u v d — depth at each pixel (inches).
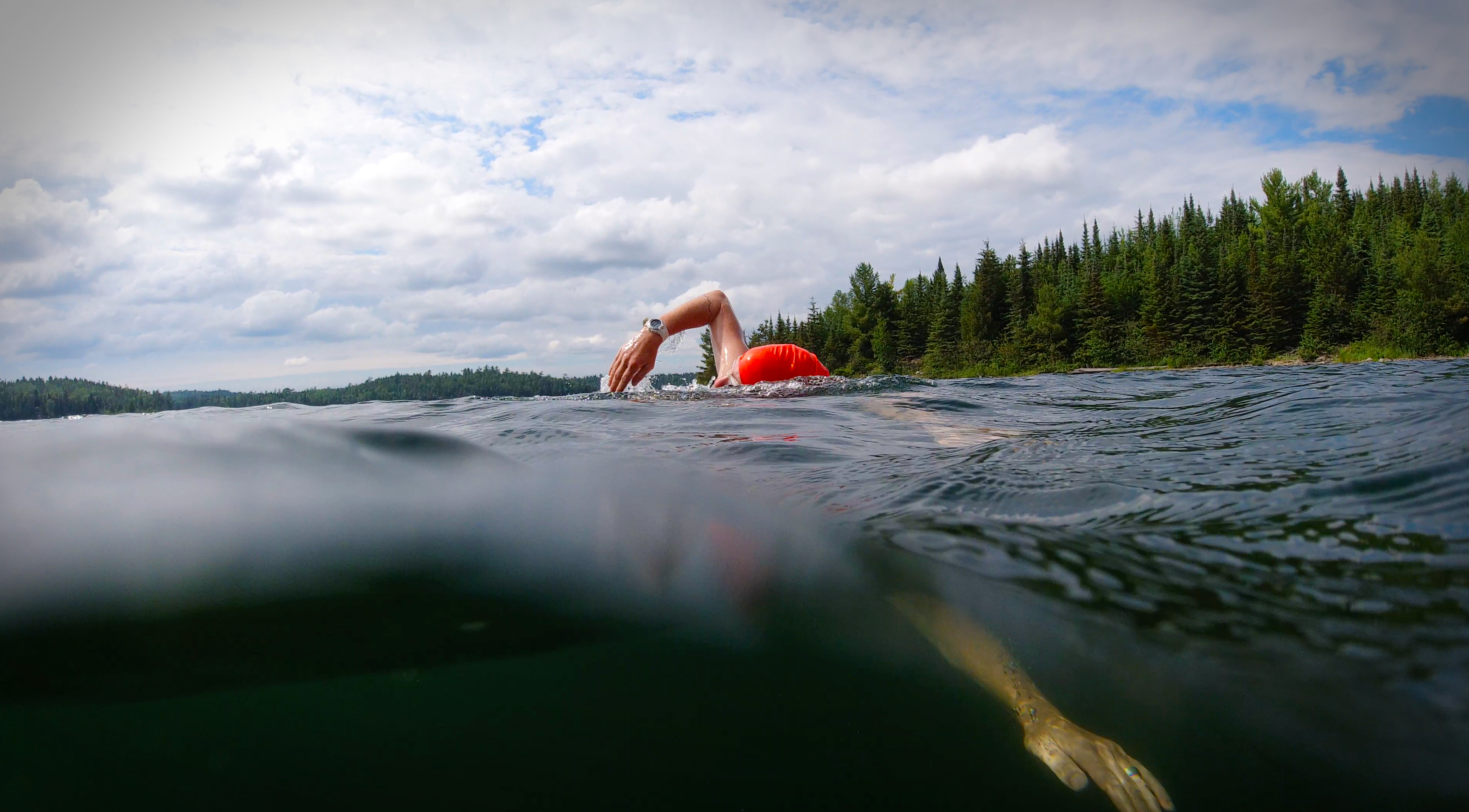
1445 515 69.0
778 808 37.1
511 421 163.2
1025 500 85.0
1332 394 178.1
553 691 46.0
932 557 65.7
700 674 48.5
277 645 47.9
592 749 41.2
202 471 80.4
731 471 105.7
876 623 55.4
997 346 2950.3
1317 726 39.2
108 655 45.0
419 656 48.5
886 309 3348.9
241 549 59.9
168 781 37.1
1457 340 1902.1
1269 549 63.4
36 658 43.9
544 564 63.2
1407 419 121.3
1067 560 63.5
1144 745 40.5
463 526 71.1
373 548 63.2
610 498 86.6
